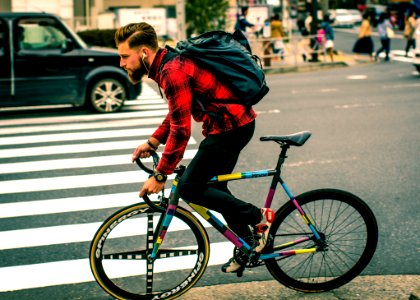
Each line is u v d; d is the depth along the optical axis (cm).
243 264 370
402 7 4188
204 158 335
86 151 815
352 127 923
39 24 1074
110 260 366
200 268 375
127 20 2078
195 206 358
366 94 1274
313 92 1340
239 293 385
